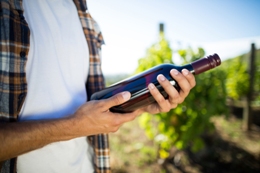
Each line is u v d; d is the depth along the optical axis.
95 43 1.25
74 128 0.80
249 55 5.70
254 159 4.09
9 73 0.77
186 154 4.38
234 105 7.41
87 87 1.28
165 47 3.45
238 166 3.91
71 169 1.00
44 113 0.88
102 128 0.87
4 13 0.76
